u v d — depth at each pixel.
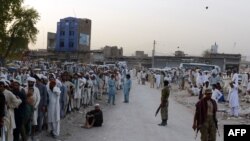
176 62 90.06
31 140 11.63
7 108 9.89
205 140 10.87
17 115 10.58
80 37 90.88
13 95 10.01
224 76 44.31
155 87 44.84
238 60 82.75
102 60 90.38
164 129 15.55
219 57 83.56
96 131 14.55
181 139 13.55
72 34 89.75
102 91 27.98
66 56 87.94
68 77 17.61
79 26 90.50
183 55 91.88
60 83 15.66
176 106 25.38
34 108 11.51
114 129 15.14
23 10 48.12
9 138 9.96
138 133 14.46
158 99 29.31
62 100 15.86
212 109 10.91
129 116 19.03
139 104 25.06
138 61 101.31
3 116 9.34
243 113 21.69
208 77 33.97
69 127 14.94
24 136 10.79
